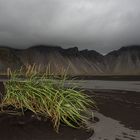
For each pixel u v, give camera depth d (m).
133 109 20.56
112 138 12.70
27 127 11.92
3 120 12.12
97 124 15.05
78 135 12.27
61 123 12.80
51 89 13.80
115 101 24.89
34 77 14.42
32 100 13.57
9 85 14.31
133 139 12.76
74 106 13.70
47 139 11.34
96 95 29.98
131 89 41.19
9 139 10.99
